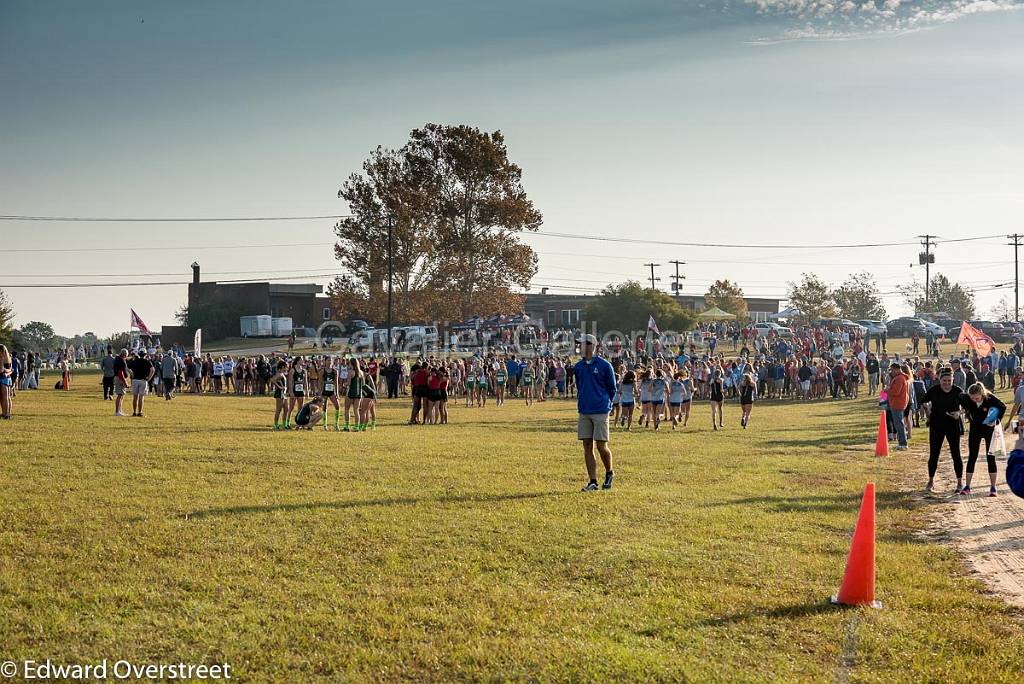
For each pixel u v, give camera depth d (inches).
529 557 362.0
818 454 798.5
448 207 3245.6
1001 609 313.3
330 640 265.4
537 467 631.2
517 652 257.6
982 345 1486.2
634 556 362.9
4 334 2613.2
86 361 3299.7
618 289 3380.9
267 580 321.1
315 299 4404.5
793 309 4170.8
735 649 264.7
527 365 1710.1
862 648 268.1
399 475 570.9
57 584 309.7
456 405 1614.2
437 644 264.1
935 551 401.4
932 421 582.6
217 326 4097.0
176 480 523.8
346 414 948.0
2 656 247.4
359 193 3235.7
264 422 1002.7
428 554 362.6
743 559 365.4
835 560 370.9
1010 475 356.2
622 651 258.2
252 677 239.8
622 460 696.4
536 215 3321.9
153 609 288.2
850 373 1883.6
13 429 786.8
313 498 474.3
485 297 3267.7
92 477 526.6
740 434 1013.2
